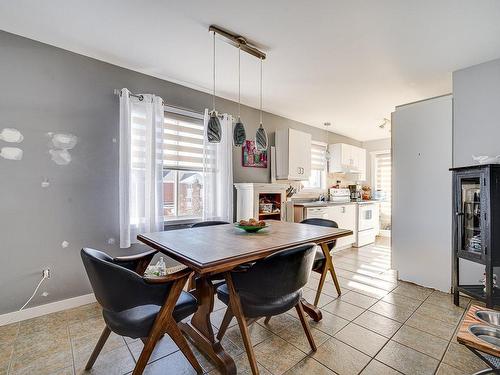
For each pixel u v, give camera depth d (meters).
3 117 2.00
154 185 2.68
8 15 1.82
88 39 2.13
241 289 1.44
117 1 1.68
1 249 2.00
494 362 1.32
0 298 1.99
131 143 2.58
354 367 1.52
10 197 2.03
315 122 4.68
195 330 1.72
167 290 1.32
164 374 1.47
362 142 6.24
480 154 2.43
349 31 1.99
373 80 2.90
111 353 1.66
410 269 2.88
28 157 2.10
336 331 1.90
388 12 1.76
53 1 1.68
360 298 2.48
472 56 2.34
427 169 2.76
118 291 1.20
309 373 1.47
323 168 5.23
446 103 2.64
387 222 5.87
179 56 2.40
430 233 2.73
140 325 1.28
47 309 2.17
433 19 1.83
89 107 2.39
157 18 1.86
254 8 1.74
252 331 1.90
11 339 1.80
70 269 2.29
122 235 2.47
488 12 1.74
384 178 5.97
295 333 1.88
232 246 1.58
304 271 1.48
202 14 1.81
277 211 3.79
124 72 2.61
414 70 2.63
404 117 2.95
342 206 4.48
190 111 3.09
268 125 4.10
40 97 2.15
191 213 3.18
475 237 2.25
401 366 1.53
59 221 2.24
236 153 3.66
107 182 2.49
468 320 1.32
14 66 2.04
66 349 1.69
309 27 1.95
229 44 2.19
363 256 4.05
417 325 1.99
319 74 2.75
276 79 2.89
